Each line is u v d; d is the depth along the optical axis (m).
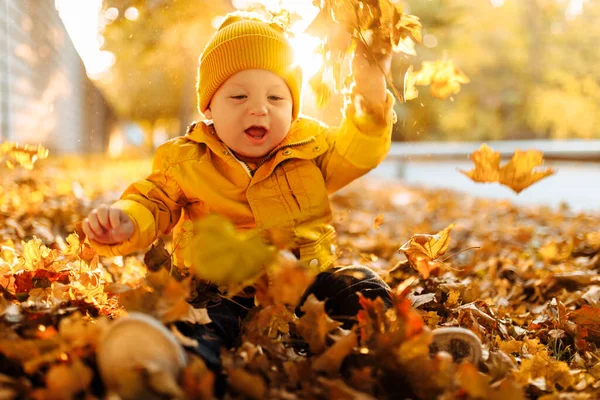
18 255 1.48
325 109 1.43
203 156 1.36
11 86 4.84
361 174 1.38
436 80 1.49
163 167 1.36
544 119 15.73
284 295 1.05
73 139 9.66
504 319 1.44
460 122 16.27
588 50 16.12
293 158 1.36
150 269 1.27
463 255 2.27
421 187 6.42
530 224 3.23
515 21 16.23
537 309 1.59
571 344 1.38
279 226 1.32
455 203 4.30
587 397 1.11
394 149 10.12
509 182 1.30
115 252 1.27
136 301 1.10
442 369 1.06
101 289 1.29
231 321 1.20
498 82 16.23
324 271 1.30
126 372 0.98
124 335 0.99
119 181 4.72
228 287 1.25
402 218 3.54
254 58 1.33
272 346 1.15
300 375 1.08
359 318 1.14
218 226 1.04
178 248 1.34
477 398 1.04
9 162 1.56
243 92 1.33
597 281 1.70
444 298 1.48
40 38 6.09
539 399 1.10
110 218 1.24
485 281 1.81
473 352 1.13
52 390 0.97
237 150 1.35
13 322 1.13
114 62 4.95
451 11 14.53
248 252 1.04
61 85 7.84
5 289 1.28
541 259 2.13
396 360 1.07
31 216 2.16
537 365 1.18
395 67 1.38
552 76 16.03
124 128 20.98
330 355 1.09
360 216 3.48
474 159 1.31
